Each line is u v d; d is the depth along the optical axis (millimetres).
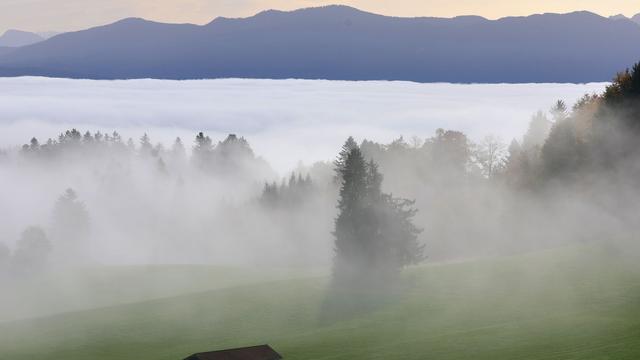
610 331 61844
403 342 67562
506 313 73125
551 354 57500
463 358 59812
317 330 76000
